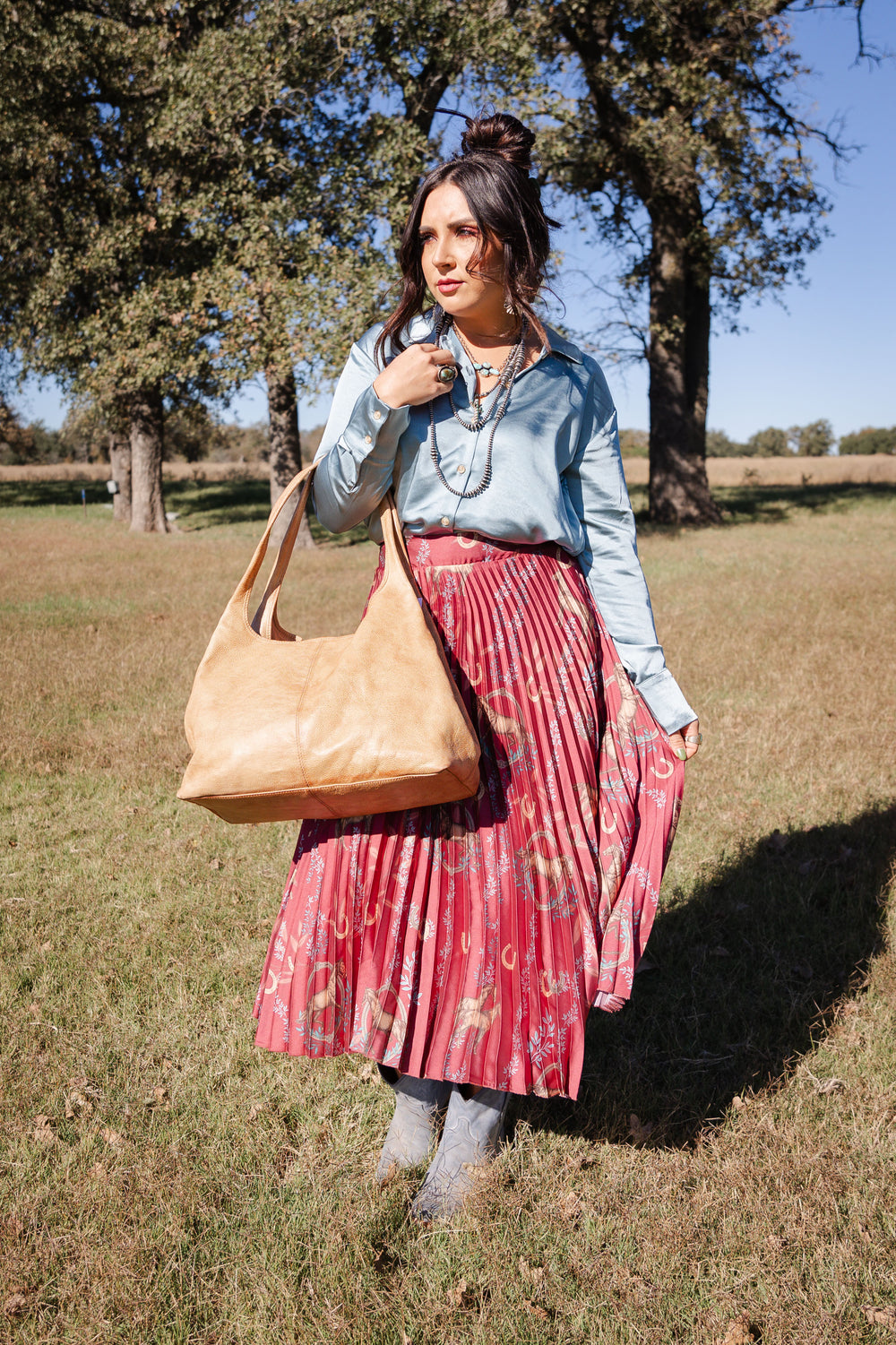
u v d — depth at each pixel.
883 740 5.37
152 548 18.62
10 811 4.63
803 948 3.20
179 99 15.59
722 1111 2.39
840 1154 2.18
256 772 1.70
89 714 6.23
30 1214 1.99
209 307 17.22
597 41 18.47
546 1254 1.90
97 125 20.02
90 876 3.82
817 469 65.69
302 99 14.81
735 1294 1.81
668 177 19.17
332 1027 1.82
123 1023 2.73
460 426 1.89
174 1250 1.89
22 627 9.22
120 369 17.58
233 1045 2.62
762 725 5.71
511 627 1.93
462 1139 2.03
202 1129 2.29
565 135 17.19
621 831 1.99
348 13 14.10
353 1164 2.17
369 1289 1.79
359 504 1.90
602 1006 1.94
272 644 1.83
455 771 1.67
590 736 1.99
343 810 1.76
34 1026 2.71
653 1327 1.73
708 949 3.20
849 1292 1.79
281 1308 1.76
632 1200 2.05
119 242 18.80
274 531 1.95
